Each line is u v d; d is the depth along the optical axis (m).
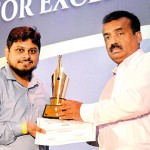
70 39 1.96
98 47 1.90
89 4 1.95
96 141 1.80
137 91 1.60
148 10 1.84
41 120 1.77
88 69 1.91
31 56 1.95
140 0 1.86
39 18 2.03
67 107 1.76
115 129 1.69
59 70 1.85
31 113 1.87
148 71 1.64
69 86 1.92
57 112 1.76
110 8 1.91
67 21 1.98
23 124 1.81
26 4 2.07
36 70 1.95
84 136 1.71
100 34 1.91
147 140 1.64
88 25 1.94
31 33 1.97
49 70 1.95
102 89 1.86
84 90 1.89
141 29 1.83
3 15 2.09
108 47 1.82
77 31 1.96
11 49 1.96
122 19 1.80
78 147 1.84
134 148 1.64
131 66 1.72
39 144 1.75
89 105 1.72
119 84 1.71
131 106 1.59
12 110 1.88
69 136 1.73
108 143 1.72
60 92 1.79
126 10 1.88
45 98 1.90
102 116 1.65
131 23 1.80
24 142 1.82
